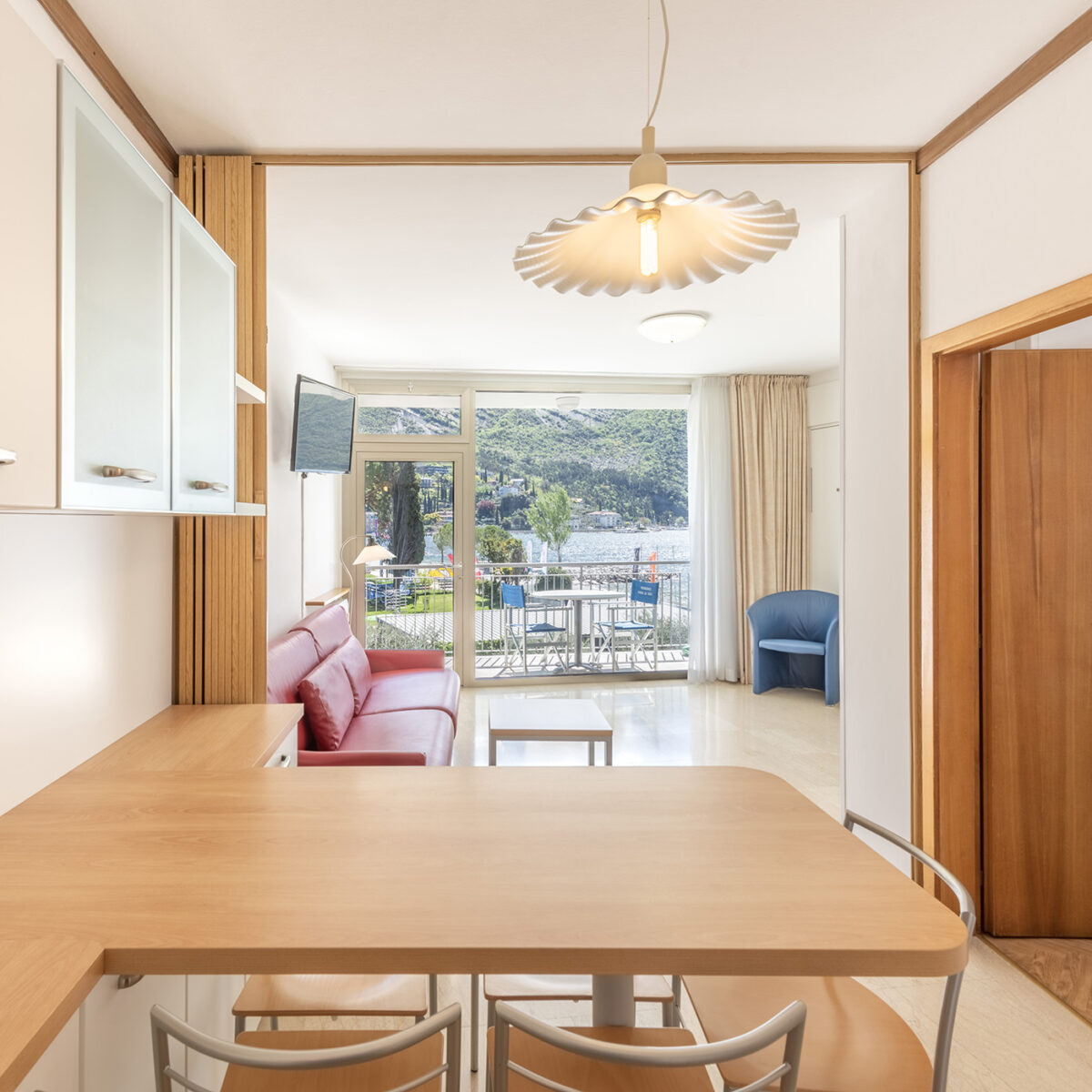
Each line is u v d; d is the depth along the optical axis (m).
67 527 1.73
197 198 2.45
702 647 6.24
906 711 2.62
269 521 3.78
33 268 1.06
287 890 1.16
